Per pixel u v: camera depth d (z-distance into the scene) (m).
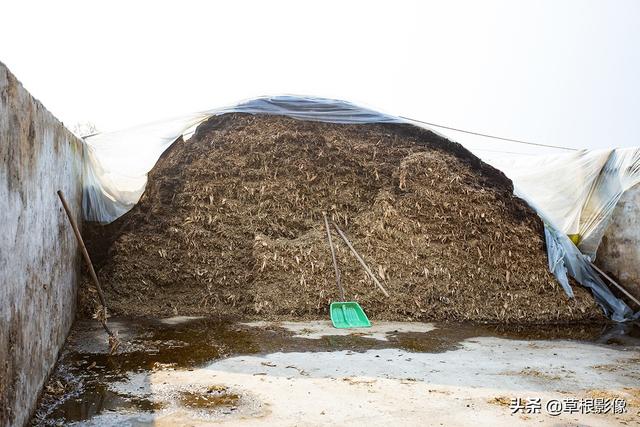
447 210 7.40
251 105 8.34
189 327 5.60
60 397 3.43
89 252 6.72
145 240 6.91
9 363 2.58
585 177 7.98
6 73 2.61
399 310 6.34
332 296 6.38
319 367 4.22
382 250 6.96
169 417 3.12
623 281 7.45
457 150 8.41
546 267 7.08
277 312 6.24
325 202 7.51
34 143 3.35
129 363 4.24
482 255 7.05
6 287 2.55
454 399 3.52
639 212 7.30
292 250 6.84
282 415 3.18
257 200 7.41
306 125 8.27
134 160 7.68
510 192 7.85
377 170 7.84
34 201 3.33
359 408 3.31
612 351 5.11
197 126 8.32
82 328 5.41
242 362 4.33
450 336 5.52
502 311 6.49
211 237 7.00
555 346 5.24
